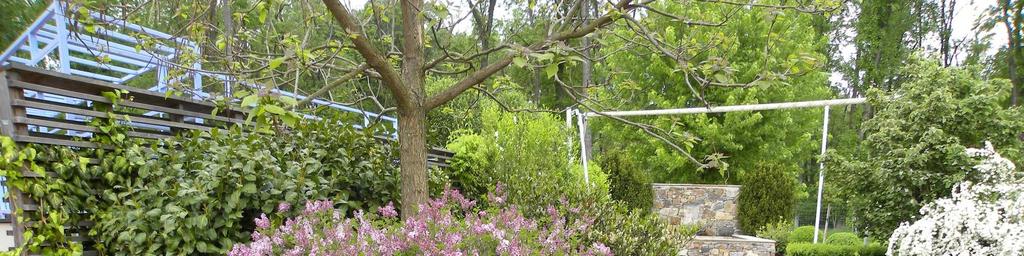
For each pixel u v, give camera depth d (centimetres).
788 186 934
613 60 1291
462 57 334
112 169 306
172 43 346
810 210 1781
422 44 319
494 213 301
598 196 433
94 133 305
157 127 415
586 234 368
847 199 669
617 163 967
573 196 423
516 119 560
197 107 373
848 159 695
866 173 621
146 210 306
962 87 600
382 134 463
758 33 1166
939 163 573
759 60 1144
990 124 571
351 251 229
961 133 581
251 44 404
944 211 513
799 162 1602
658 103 1238
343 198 379
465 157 545
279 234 269
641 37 347
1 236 370
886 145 613
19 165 266
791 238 881
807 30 1295
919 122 588
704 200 958
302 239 251
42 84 282
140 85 773
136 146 312
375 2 368
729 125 1209
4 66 266
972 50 1728
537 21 364
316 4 373
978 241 495
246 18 340
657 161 1283
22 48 557
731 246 837
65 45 455
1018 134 585
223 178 316
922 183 562
